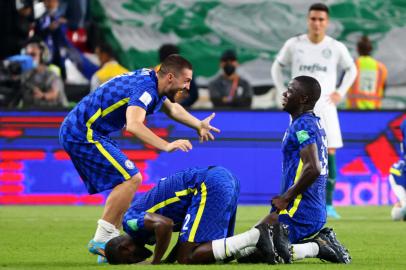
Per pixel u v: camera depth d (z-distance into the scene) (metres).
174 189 24.81
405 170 42.78
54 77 55.94
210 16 60.34
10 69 55.94
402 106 60.06
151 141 25.41
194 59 60.12
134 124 25.62
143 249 25.20
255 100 59.59
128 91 26.73
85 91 57.78
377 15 60.47
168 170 52.78
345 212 48.31
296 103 26.00
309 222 25.38
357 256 28.02
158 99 26.61
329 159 45.22
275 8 60.28
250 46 60.22
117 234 26.91
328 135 45.09
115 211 26.88
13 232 36.28
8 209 49.53
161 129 52.72
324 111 45.00
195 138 52.84
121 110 26.97
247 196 53.12
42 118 52.97
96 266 24.42
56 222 41.12
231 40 60.22
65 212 47.34
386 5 60.41
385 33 60.50
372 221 42.72
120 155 27.25
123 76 27.11
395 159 53.38
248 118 53.09
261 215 45.47
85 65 59.94
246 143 53.00
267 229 24.11
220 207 24.41
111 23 60.41
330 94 45.06
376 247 31.03
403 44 60.62
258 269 23.20
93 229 37.69
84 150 27.19
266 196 53.06
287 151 25.72
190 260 24.36
